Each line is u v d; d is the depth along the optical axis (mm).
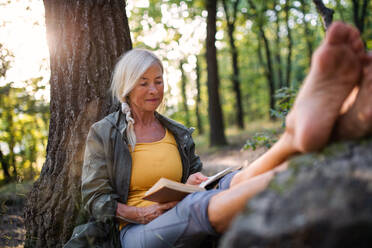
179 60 18984
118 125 1989
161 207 1736
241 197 1310
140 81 1976
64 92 2428
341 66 1106
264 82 21375
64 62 2424
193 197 1544
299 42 19344
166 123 2184
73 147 2307
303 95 1182
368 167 935
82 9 2420
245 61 21844
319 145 1118
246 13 14688
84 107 2367
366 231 808
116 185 1916
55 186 2312
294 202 933
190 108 23453
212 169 5512
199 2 11336
